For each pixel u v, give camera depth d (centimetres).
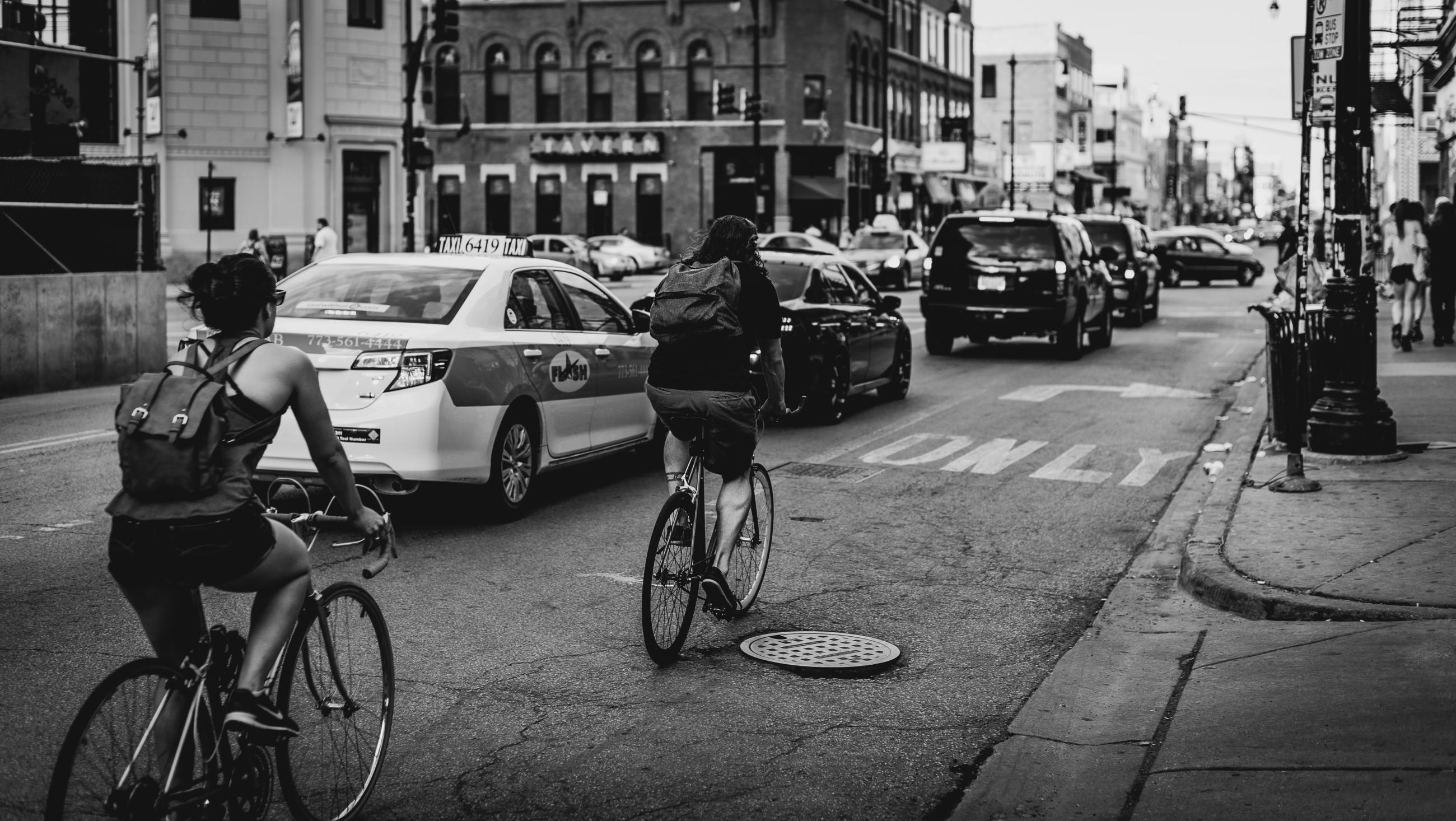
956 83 7950
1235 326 2969
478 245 1181
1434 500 940
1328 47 1105
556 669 652
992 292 2188
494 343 961
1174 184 12650
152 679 399
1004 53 9756
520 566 848
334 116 4041
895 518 1015
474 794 503
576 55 6000
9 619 712
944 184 7381
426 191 5416
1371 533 852
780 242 4053
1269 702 579
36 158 1792
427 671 645
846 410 1617
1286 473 1005
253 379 407
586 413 1069
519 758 539
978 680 644
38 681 616
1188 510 1039
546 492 1085
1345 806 463
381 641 493
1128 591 813
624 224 6034
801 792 506
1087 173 10538
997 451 1325
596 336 1094
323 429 426
